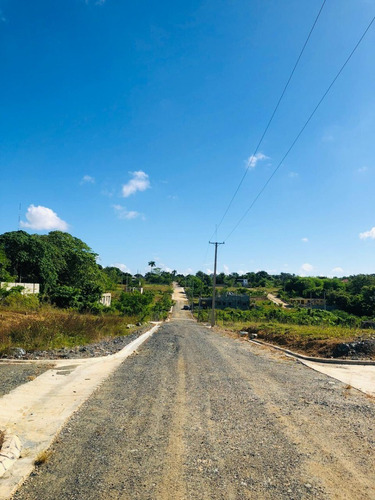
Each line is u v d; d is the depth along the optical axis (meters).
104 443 5.17
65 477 4.19
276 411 6.73
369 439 5.38
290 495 3.83
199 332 28.28
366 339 14.99
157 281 166.88
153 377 9.58
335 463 4.59
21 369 10.01
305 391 8.29
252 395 7.86
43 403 6.98
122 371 10.28
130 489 3.93
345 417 6.40
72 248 54.03
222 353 14.65
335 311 66.81
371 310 67.62
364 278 95.56
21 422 5.92
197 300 100.38
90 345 15.34
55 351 13.02
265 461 4.64
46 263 42.88
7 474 4.20
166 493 3.86
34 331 14.40
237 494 3.84
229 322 45.06
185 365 11.50
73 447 5.02
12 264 40.22
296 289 123.56
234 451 4.94
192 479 4.16
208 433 5.60
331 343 14.53
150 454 4.82
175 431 5.67
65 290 35.53
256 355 14.38
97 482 4.08
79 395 7.61
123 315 36.84
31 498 3.76
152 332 25.80
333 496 3.81
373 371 11.00
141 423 6.01
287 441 5.30
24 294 29.19
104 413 6.50
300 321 37.16
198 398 7.58
